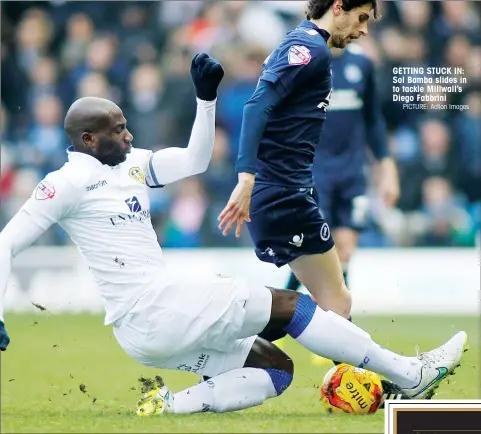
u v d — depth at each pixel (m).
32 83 58.41
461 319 47.84
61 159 57.09
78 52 59.09
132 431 18.17
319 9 22.16
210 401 20.64
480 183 55.16
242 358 20.81
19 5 59.97
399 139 55.91
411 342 37.56
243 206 20.58
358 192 35.28
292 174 22.12
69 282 52.44
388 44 57.22
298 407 22.78
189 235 53.28
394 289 52.34
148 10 59.88
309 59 21.33
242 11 58.56
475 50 57.69
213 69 20.36
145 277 19.77
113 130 19.95
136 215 20.12
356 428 18.77
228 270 52.31
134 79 57.53
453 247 53.84
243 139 20.88
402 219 54.19
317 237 22.42
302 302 20.22
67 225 20.09
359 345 20.28
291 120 21.83
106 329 44.09
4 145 56.97
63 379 29.39
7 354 35.97
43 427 19.16
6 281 19.17
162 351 19.86
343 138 34.97
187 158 21.00
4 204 55.81
